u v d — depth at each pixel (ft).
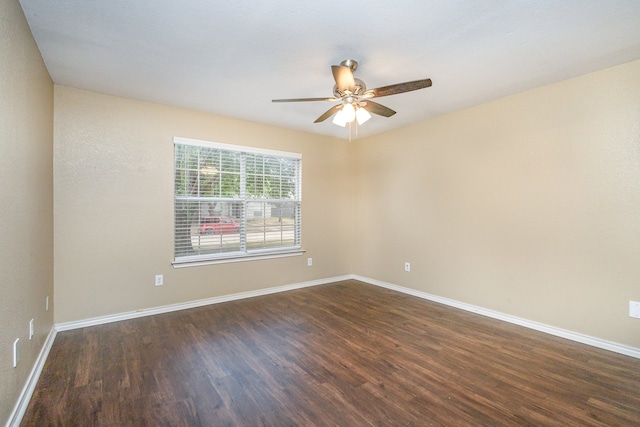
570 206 9.26
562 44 7.32
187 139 11.97
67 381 6.91
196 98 10.84
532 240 10.09
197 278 12.32
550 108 9.63
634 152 8.14
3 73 5.05
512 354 8.29
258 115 12.75
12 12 5.50
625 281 8.31
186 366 7.61
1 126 4.95
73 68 8.57
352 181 17.17
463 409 5.99
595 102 8.75
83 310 10.09
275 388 6.70
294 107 11.75
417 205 13.83
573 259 9.22
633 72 8.15
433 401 6.25
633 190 8.17
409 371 7.42
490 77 9.12
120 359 7.95
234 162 13.37
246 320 10.80
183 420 5.66
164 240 11.55
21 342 6.00
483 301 11.43
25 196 6.39
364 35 6.97
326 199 16.26
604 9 6.03
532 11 6.11
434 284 13.16
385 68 8.55
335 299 13.39
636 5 5.90
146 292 11.22
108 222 10.49
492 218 11.13
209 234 12.75
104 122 10.41
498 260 10.98
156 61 8.19
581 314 9.07
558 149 9.48
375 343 8.98
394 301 13.10
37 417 5.71
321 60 8.13
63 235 9.74
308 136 15.53
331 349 8.58
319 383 6.89
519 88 9.95
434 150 13.07
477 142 11.55
